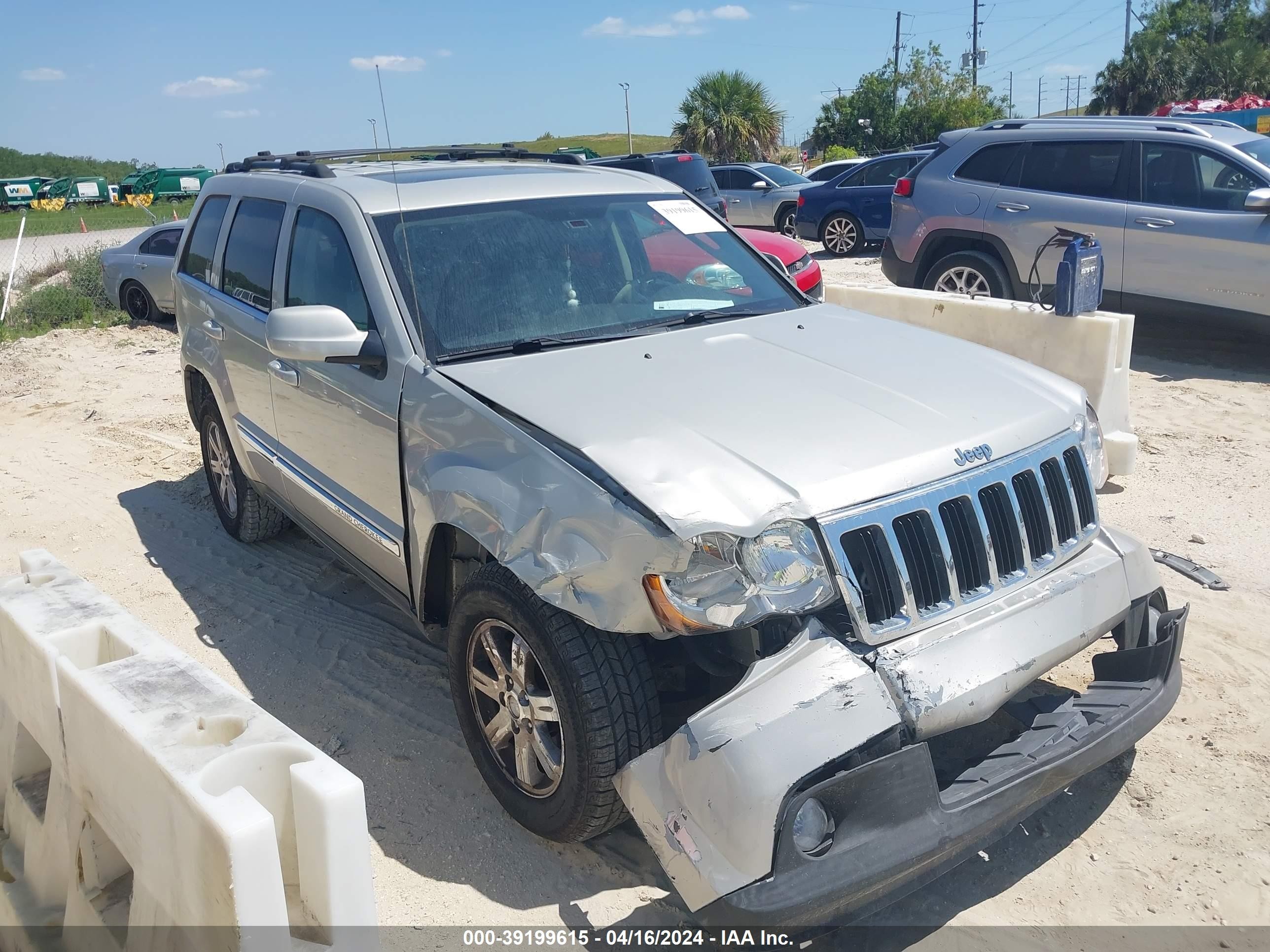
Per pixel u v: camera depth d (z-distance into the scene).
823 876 2.38
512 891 2.99
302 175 4.62
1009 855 3.12
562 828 2.95
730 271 4.31
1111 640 4.20
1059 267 6.04
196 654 4.56
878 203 17.09
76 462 7.65
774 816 2.35
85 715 2.17
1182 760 3.50
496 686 3.16
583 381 3.23
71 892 2.36
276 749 1.92
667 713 3.19
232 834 1.70
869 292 7.27
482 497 2.99
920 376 3.37
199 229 5.63
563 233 4.04
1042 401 3.32
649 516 2.58
